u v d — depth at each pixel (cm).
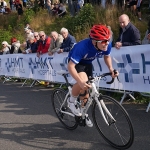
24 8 1581
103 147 304
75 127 353
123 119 288
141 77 420
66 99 361
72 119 358
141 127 354
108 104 295
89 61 315
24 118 430
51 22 1209
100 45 274
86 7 975
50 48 613
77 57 288
